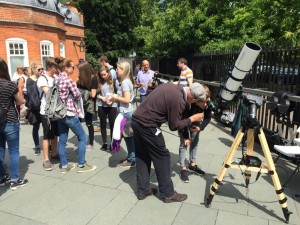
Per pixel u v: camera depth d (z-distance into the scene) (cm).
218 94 380
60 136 441
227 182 402
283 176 423
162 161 339
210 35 1238
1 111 359
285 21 777
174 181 409
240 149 543
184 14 1228
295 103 477
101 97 510
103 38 2966
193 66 1050
